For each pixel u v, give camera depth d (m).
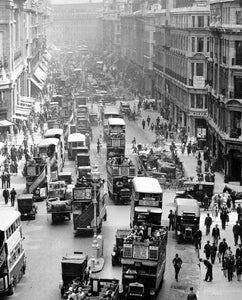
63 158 78.75
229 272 41.41
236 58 68.75
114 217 56.03
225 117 71.12
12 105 102.00
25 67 126.38
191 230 48.84
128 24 199.88
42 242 48.94
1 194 63.47
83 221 50.16
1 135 93.12
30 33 144.88
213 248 44.31
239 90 69.00
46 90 148.25
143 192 48.84
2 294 38.12
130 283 37.31
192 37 97.75
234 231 48.09
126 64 198.25
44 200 62.50
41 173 62.16
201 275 42.59
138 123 112.44
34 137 94.62
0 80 98.00
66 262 38.22
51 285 40.22
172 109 117.19
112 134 79.19
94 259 42.50
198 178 66.00
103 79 175.25
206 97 97.56
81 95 134.00
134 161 79.31
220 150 75.38
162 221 55.12
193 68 98.25
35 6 161.62
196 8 98.19
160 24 131.75
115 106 130.75
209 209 59.03
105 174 72.00
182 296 38.78
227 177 69.50
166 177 67.69
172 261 44.03
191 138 96.31
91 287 35.72
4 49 102.06
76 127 96.44
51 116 105.75
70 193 56.47
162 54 128.12
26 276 41.81
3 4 100.75
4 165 71.62
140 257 37.56
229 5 69.31
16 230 40.09
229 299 38.59
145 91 153.00
